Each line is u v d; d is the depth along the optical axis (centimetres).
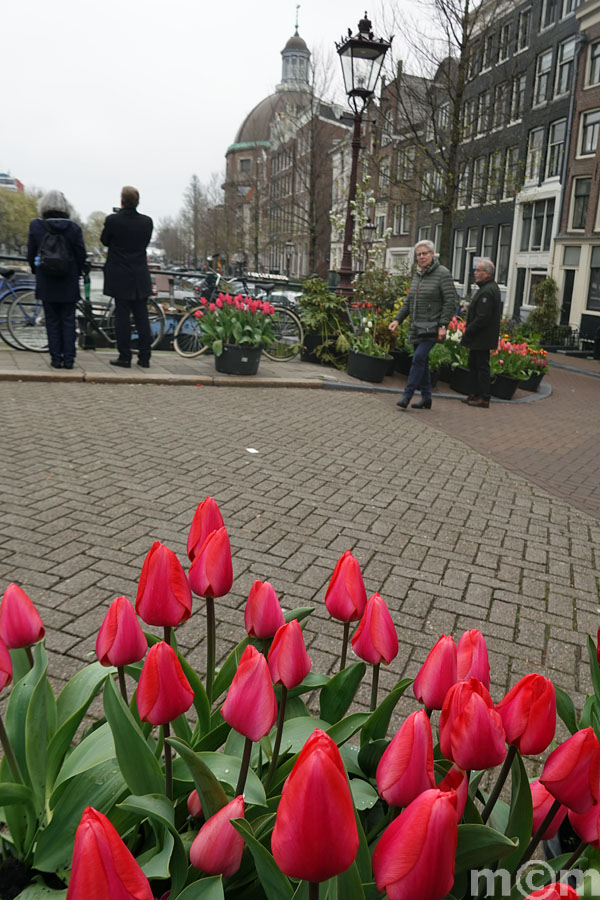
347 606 143
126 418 718
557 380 1652
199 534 148
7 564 365
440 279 892
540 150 2705
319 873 74
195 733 153
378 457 672
